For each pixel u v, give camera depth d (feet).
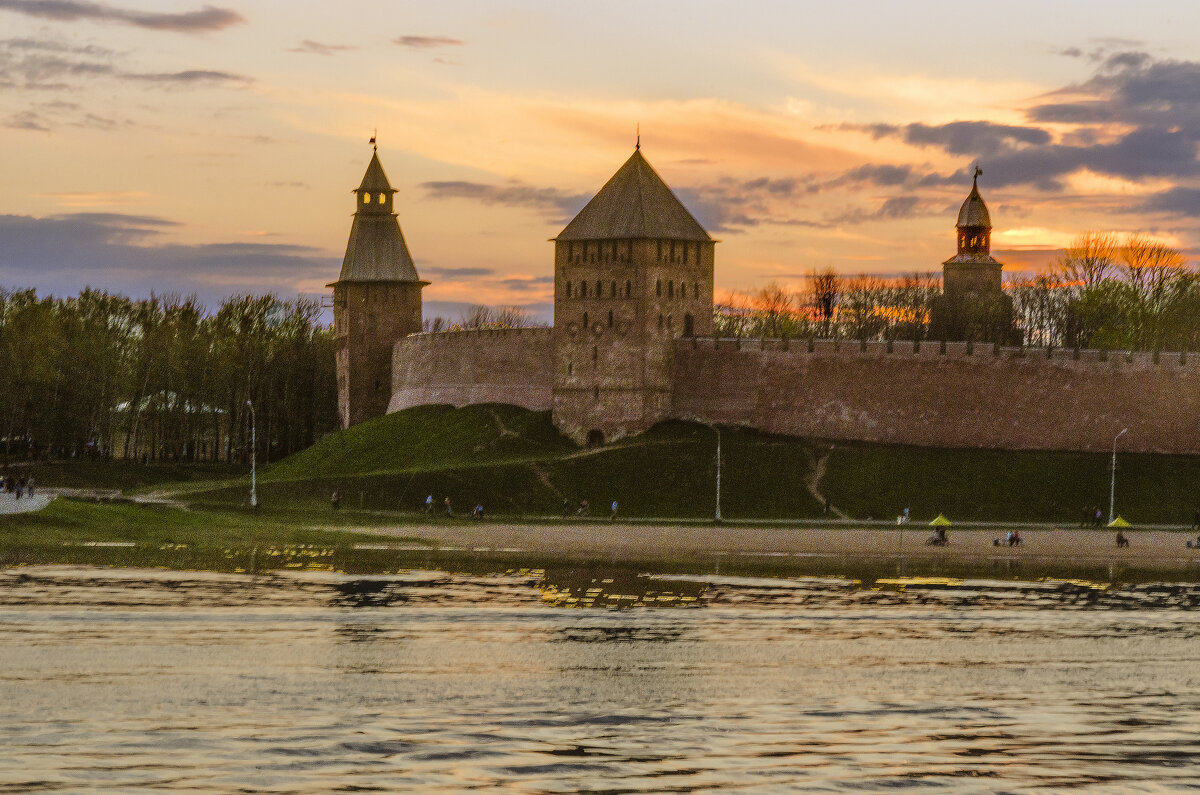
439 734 138.51
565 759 131.13
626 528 333.01
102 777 122.31
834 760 132.36
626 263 435.53
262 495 388.37
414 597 215.31
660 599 219.61
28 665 160.97
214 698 149.89
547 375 464.24
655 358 436.35
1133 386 408.67
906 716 149.48
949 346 416.26
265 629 185.88
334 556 266.77
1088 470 388.16
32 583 214.69
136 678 157.07
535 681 162.20
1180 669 174.70
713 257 454.40
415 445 459.32
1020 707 154.20
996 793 123.44
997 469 390.01
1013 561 282.77
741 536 316.60
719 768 129.18
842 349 422.82
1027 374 412.57
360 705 149.18
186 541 278.46
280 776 124.06
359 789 121.19
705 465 393.91
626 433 433.89
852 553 291.79
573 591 226.38
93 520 293.02
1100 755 135.64
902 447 410.52
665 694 157.38
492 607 208.03
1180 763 133.39
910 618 206.49
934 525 325.62
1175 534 330.34
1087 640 191.83
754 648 182.80
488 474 392.68
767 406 427.74
